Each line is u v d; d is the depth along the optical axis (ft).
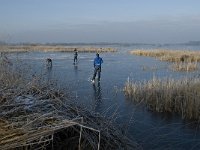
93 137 19.06
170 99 44.57
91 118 20.76
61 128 17.60
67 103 21.59
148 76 87.30
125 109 42.93
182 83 50.55
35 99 20.18
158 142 29.76
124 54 226.79
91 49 297.74
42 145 17.66
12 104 18.78
